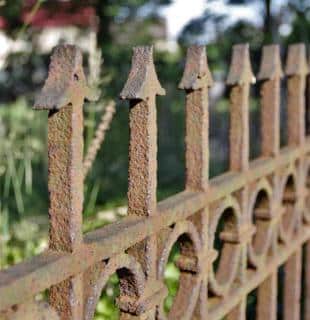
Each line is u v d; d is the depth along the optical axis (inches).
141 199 59.6
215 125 327.9
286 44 253.9
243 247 80.8
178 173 253.9
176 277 110.0
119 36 271.1
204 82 68.5
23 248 127.3
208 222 71.4
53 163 48.9
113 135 212.1
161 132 293.0
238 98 79.2
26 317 44.0
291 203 99.9
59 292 48.9
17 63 217.5
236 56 79.5
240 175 78.2
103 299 104.9
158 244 62.4
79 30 207.2
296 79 98.1
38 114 176.7
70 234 48.4
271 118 88.5
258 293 93.4
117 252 53.7
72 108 48.1
